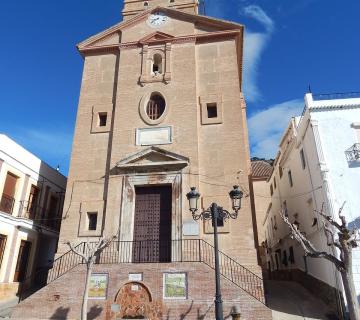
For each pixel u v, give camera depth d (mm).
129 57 20672
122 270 13828
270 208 33781
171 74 19562
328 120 16688
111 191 17438
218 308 9633
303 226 20359
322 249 16562
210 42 20297
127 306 13305
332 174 15672
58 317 13445
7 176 19984
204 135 18000
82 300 13516
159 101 19500
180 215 16359
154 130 18375
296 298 17094
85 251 16125
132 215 16953
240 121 17953
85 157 18672
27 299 13789
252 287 14609
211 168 17234
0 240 18844
